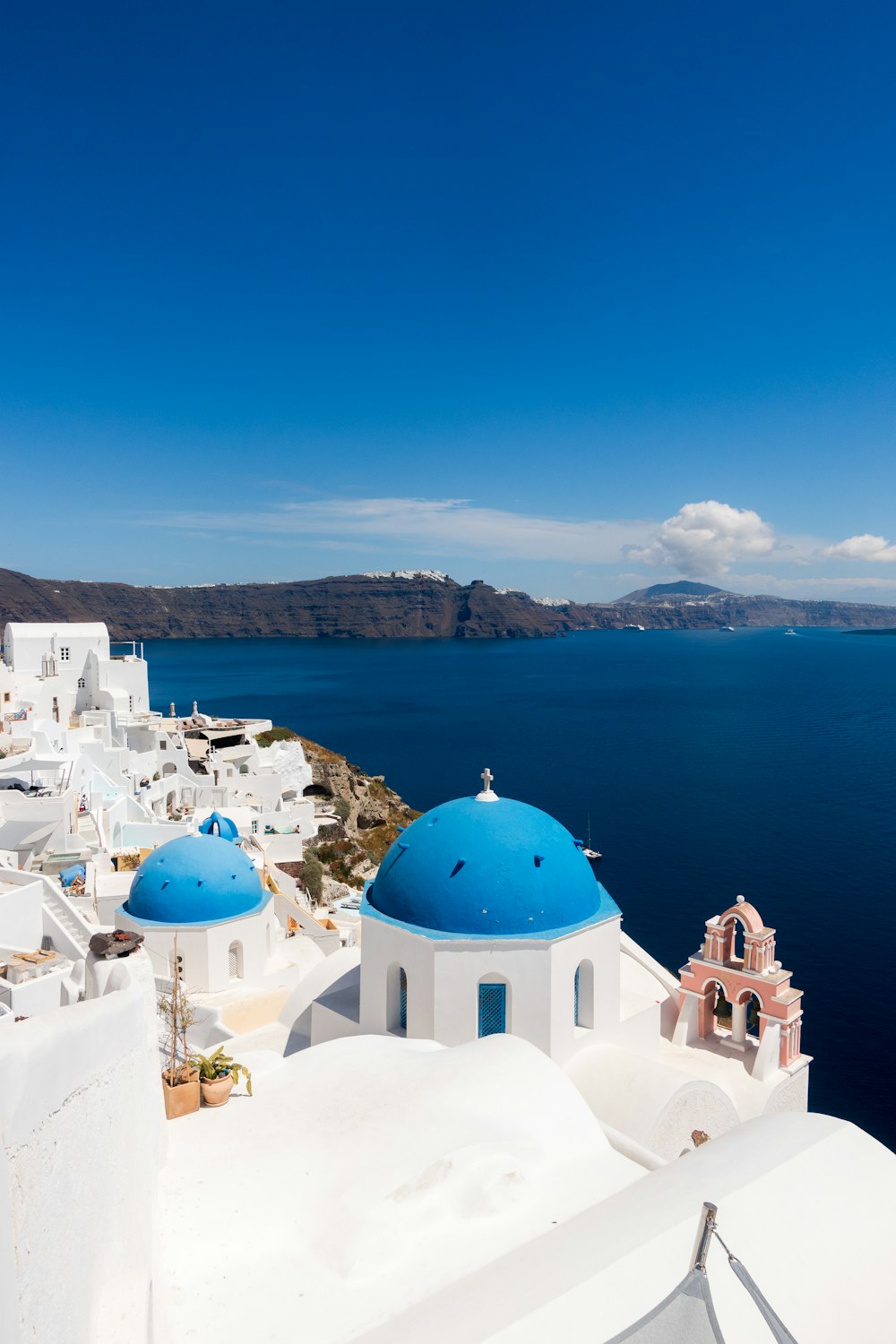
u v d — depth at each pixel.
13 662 79.25
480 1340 7.07
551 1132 11.89
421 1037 19.09
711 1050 23.39
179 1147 11.21
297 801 79.12
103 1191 7.00
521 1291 7.86
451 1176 10.20
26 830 42.94
